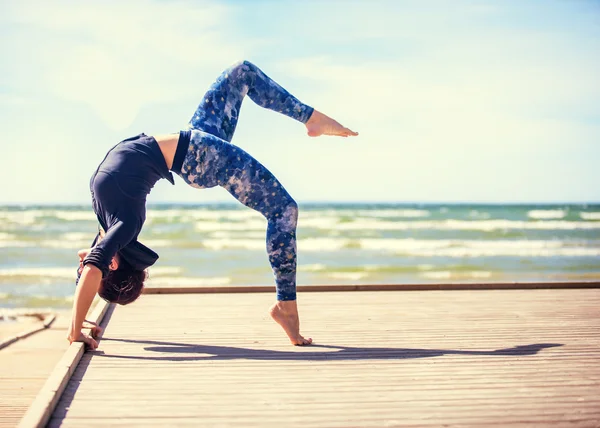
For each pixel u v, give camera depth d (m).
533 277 14.60
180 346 2.99
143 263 3.11
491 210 43.50
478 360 2.64
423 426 1.85
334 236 25.75
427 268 16.30
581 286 5.20
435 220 33.75
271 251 3.02
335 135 3.41
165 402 2.09
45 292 11.88
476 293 4.89
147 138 2.99
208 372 2.48
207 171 2.98
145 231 27.06
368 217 35.56
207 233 26.36
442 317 3.77
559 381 2.31
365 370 2.49
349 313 3.94
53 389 2.08
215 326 3.54
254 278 14.35
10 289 12.30
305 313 3.95
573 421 1.88
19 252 20.72
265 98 3.34
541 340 3.06
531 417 1.92
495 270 15.94
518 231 28.55
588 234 27.16
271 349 2.91
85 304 2.82
